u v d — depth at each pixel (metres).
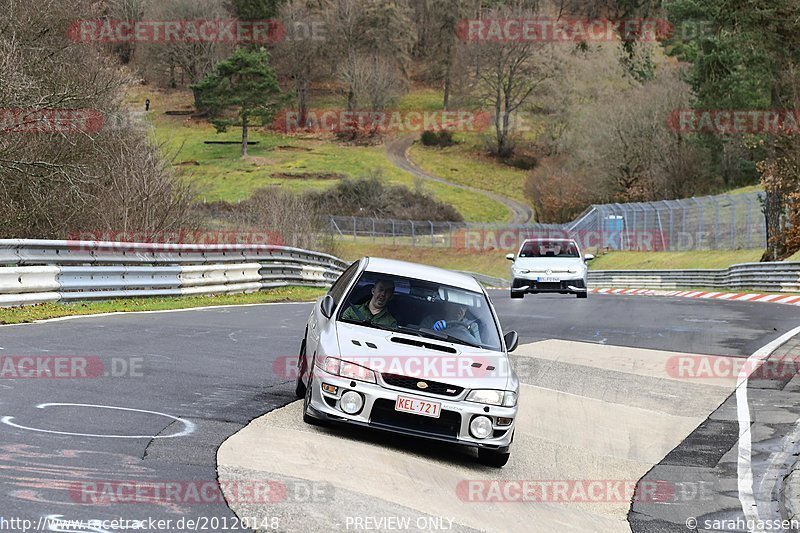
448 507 15.46
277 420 19.72
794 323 48.53
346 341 19.25
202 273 53.22
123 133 67.00
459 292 21.70
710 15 103.62
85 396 20.02
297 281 69.31
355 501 14.48
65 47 68.19
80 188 60.91
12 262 36.25
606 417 25.59
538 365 32.75
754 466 20.80
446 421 18.50
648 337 41.88
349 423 18.44
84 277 40.97
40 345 26.73
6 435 15.93
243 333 35.22
